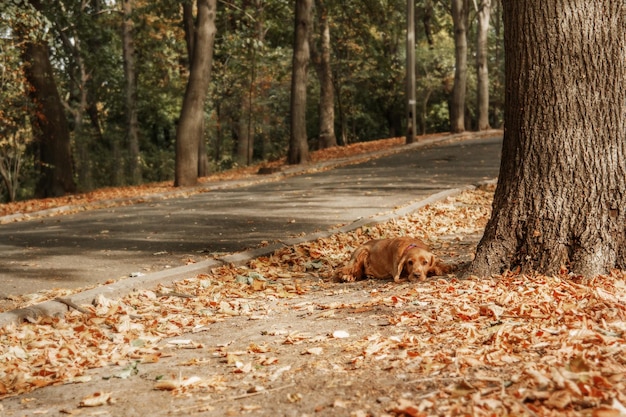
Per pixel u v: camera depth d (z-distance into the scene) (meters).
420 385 4.26
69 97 38.66
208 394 4.66
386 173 21.59
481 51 39.03
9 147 26.03
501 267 7.34
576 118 7.05
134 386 5.06
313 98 45.59
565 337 4.81
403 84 46.62
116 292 8.22
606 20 7.03
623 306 5.54
